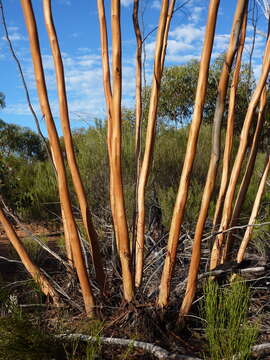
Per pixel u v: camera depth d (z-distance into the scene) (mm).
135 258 2195
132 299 2102
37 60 1886
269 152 2447
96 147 5473
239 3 1786
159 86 2070
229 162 2463
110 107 2131
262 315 2244
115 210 2223
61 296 2420
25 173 6664
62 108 1963
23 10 1860
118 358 1824
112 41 1868
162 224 3402
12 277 3006
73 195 4996
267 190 4078
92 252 2215
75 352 1833
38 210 5062
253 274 2715
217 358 1706
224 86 1854
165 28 2004
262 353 1859
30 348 1712
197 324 2146
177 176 5773
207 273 2307
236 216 2525
